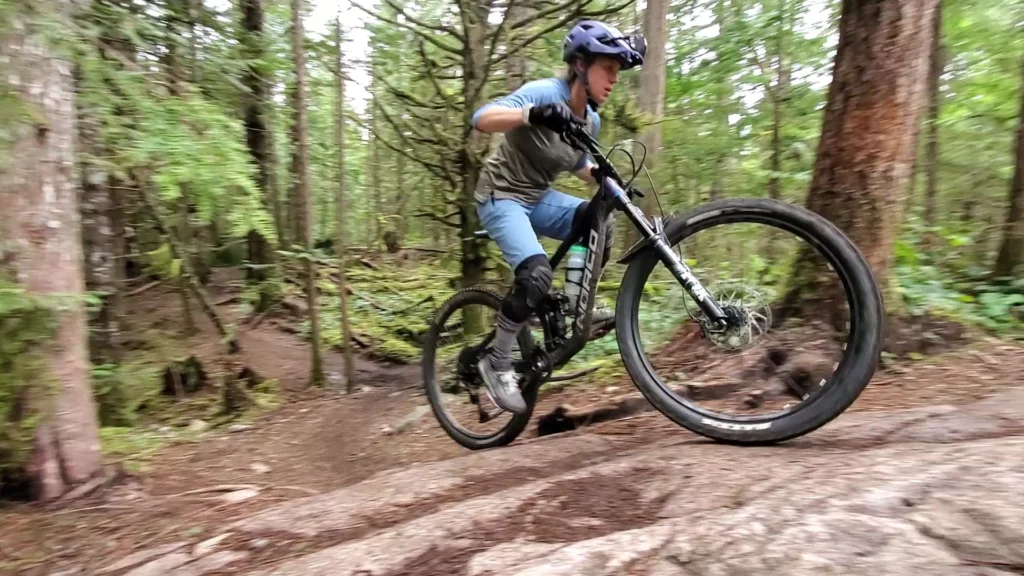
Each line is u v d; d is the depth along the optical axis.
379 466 4.08
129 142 3.83
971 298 4.36
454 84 7.57
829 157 3.74
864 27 3.56
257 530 2.45
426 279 10.83
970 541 1.37
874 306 2.22
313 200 13.26
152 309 8.35
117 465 3.53
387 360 8.47
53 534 2.84
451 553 1.84
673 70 11.15
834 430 2.44
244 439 5.01
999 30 7.75
